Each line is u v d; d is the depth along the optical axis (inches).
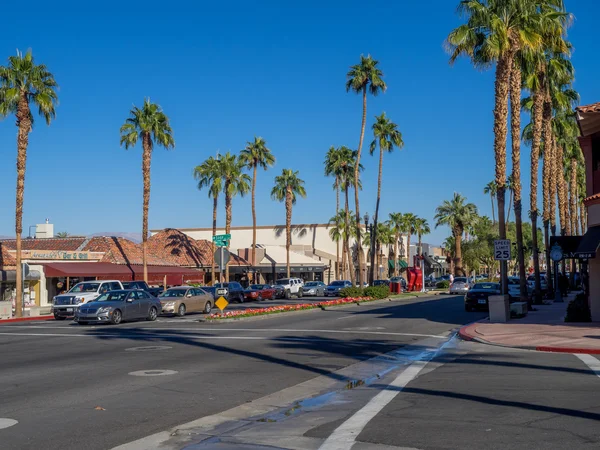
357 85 2100.1
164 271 2084.2
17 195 1443.2
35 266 1702.8
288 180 2839.6
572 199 2273.6
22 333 944.3
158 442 313.6
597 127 863.1
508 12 1087.6
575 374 480.4
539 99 1402.6
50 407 393.7
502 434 306.3
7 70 1424.7
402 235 4116.6
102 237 2160.4
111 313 1074.7
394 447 291.3
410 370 533.6
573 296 1796.3
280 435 325.1
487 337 745.6
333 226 3410.4
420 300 1849.2
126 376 511.2
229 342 757.9
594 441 289.0
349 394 439.2
